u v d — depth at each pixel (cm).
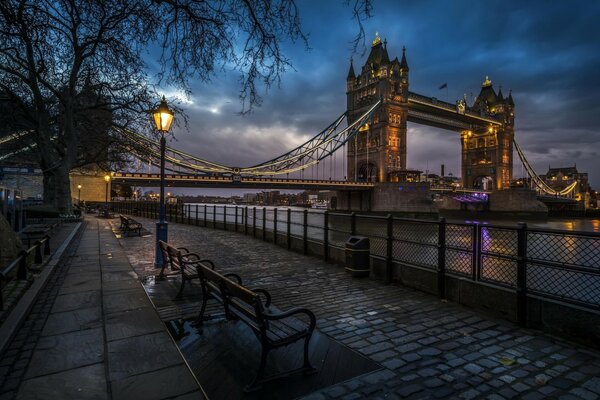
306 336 362
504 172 17262
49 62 784
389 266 773
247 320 374
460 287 620
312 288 732
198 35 475
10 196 1080
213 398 318
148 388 324
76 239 1443
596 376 371
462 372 377
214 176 7412
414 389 341
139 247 1291
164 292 653
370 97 13488
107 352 395
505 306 545
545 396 334
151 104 2027
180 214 3000
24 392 313
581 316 456
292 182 8519
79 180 6056
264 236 1591
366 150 13462
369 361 398
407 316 558
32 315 511
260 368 337
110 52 961
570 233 474
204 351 405
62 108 2386
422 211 11000
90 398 307
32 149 2667
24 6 533
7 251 665
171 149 6675
